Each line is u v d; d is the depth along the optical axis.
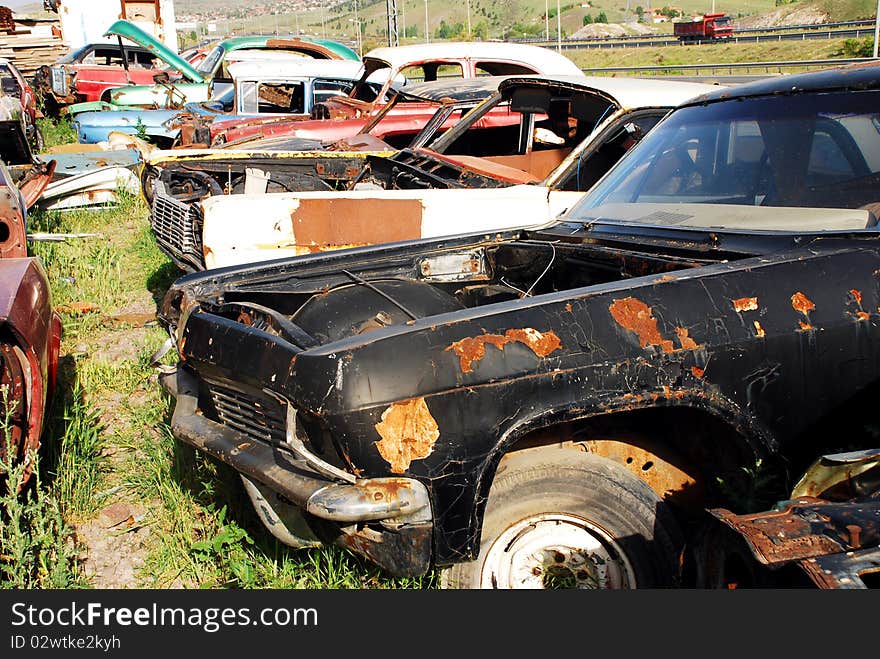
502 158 6.78
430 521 2.39
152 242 8.79
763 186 3.36
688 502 2.93
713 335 2.56
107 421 4.82
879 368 2.74
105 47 19.02
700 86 6.17
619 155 5.86
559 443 2.78
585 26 182.38
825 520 1.97
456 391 2.39
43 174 9.23
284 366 2.50
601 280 3.54
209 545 3.32
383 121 9.59
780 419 2.66
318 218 5.34
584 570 2.70
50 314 4.14
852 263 2.77
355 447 2.36
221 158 7.62
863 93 3.26
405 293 3.59
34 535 3.32
